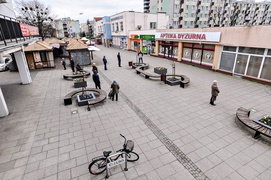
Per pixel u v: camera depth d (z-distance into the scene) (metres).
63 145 6.24
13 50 9.80
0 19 8.59
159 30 24.52
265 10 62.16
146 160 5.45
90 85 13.27
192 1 47.19
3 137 6.80
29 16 39.00
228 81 13.62
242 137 6.54
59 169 5.16
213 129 7.10
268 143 6.17
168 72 16.77
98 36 57.84
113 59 25.55
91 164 4.69
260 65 12.99
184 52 21.05
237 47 14.37
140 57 20.34
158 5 50.16
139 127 7.33
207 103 9.60
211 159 5.45
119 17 38.19
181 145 6.14
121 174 4.93
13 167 5.28
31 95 11.36
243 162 5.30
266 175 4.83
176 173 4.95
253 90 11.52
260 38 12.33
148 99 10.32
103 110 8.96
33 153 5.86
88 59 21.48
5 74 17.59
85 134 6.89
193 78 14.56
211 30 16.31
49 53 19.81
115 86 9.70
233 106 9.17
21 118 8.28
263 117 6.90
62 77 15.97
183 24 48.41
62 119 8.12
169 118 8.05
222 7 52.38
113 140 6.48
